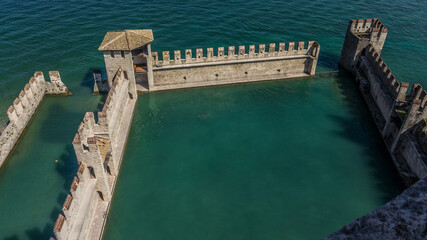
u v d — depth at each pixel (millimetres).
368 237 4422
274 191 32844
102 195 30484
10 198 31453
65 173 34281
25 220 29375
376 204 31719
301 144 38844
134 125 41438
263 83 50344
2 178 33656
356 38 49750
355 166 35969
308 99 46906
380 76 44500
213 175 34562
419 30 65312
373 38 49000
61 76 49969
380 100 42625
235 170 35156
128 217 30156
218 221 29844
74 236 24625
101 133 32781
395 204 4770
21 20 61562
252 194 32500
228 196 32250
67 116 42875
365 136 40250
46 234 28172
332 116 43656
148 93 47250
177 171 35000
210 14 65438
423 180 5102
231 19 64250
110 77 42594
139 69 46438
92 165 28203
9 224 28938
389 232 4434
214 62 48062
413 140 33781
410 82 50875
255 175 34625
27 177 33812
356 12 70438
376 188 33406
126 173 34750
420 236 4344
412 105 32688
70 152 37125
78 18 62938
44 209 30469
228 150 37812
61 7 66375
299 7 70750
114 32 41031
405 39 62188
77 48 55625
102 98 46375
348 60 52844
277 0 72625
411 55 57438
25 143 38312
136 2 68750
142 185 33375
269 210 30922
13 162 35625
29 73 49906
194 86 48750
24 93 40500
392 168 35812
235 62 48406
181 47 55969
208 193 32531
